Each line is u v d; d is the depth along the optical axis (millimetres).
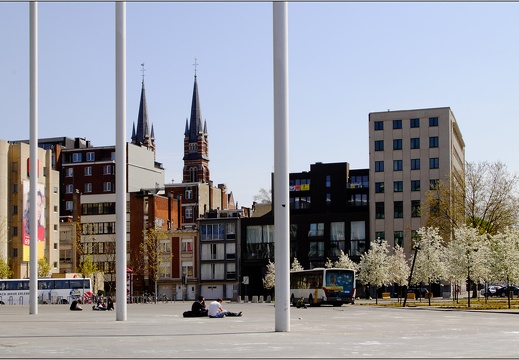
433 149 121125
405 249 120188
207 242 129000
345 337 25891
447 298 103875
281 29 28109
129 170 150125
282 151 27984
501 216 92562
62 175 149375
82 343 23344
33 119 47250
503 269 60344
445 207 96750
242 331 29219
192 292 129000
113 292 135625
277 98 28047
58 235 130125
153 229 129125
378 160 123438
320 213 131000
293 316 47500
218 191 194125
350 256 121625
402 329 31250
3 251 115188
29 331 29969
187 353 19750
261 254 126562
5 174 119375
